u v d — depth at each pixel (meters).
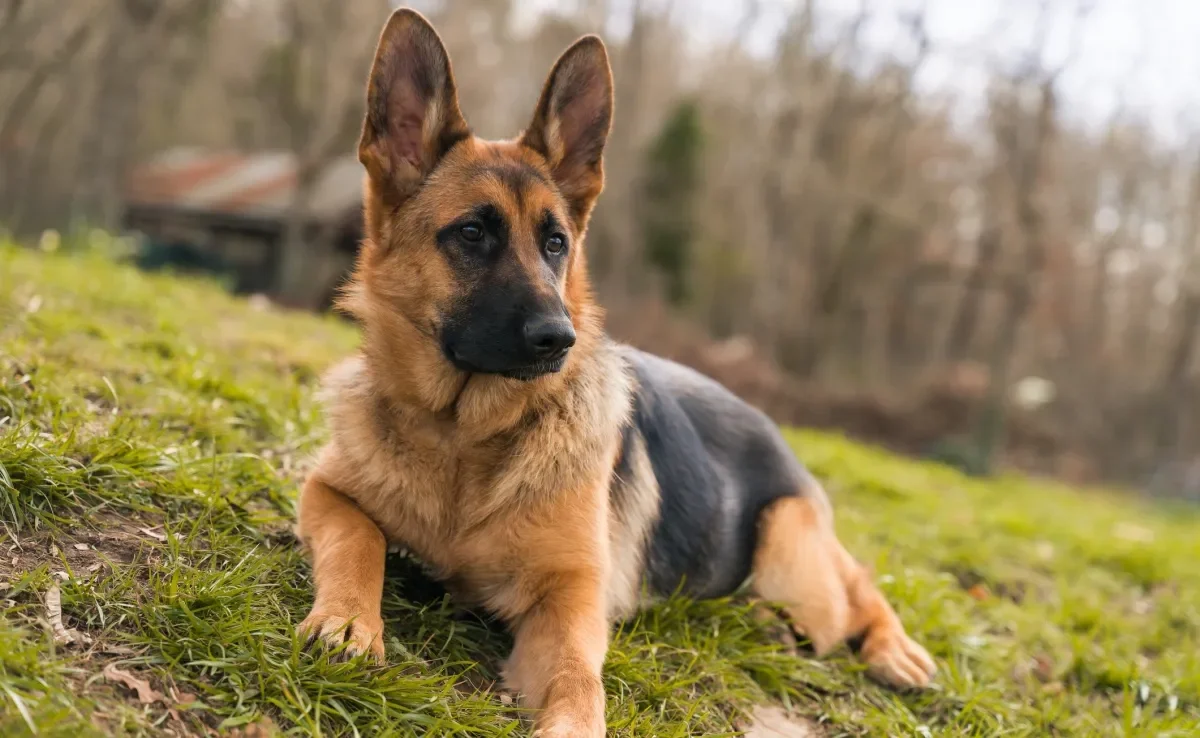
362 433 1.13
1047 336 12.16
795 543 1.32
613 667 1.13
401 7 1.14
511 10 9.88
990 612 1.56
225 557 1.10
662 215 9.68
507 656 1.13
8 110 9.37
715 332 11.17
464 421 1.11
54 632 0.95
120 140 5.28
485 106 10.47
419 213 1.14
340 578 1.04
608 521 1.18
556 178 1.22
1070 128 9.34
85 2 7.21
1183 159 12.72
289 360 1.78
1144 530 2.94
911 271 10.70
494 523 1.11
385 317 1.13
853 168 9.40
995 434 5.97
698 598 1.30
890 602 1.48
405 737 0.97
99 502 1.12
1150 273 13.41
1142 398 12.48
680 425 1.31
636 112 10.62
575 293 1.20
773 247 10.62
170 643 0.97
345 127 8.13
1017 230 6.43
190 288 2.54
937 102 9.21
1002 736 1.24
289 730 0.94
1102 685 1.43
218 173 8.44
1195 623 1.70
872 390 7.74
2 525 1.04
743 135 11.08
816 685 1.26
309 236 7.55
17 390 1.25
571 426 1.14
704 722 1.13
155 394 1.39
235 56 9.77
